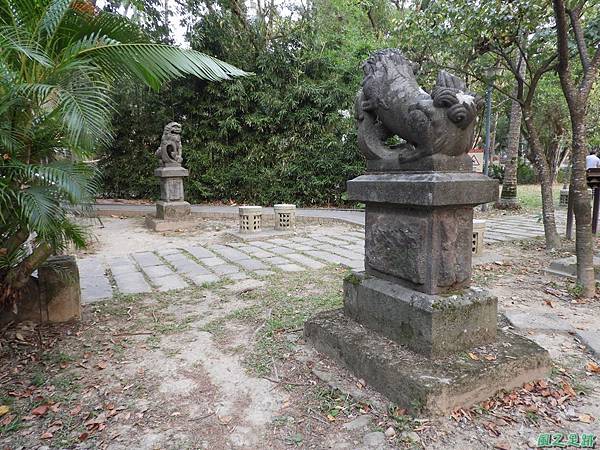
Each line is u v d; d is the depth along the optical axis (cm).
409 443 182
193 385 238
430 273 225
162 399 224
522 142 2348
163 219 858
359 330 259
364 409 208
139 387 236
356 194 267
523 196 1455
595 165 1062
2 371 254
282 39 1175
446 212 224
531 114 575
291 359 264
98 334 310
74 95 229
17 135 243
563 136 1780
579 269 384
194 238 736
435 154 221
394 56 255
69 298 331
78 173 252
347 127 1124
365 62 269
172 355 275
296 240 692
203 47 1131
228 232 784
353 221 841
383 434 189
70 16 272
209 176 1195
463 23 479
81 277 462
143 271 495
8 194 236
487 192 229
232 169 1188
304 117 1131
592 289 377
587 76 379
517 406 206
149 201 1259
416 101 226
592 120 1354
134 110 1244
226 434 195
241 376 247
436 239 224
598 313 339
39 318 323
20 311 316
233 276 466
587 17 488
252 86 1161
